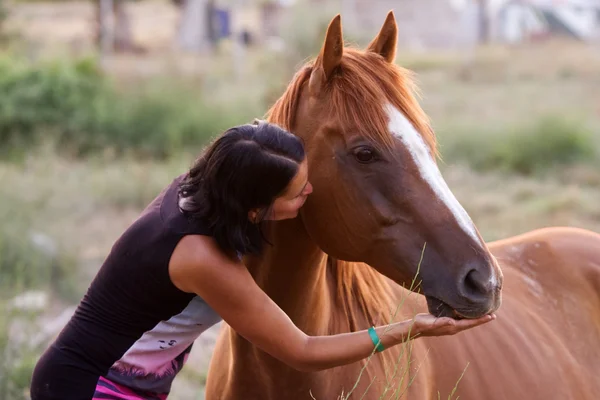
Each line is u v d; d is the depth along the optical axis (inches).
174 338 116.1
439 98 954.1
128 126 622.5
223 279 104.1
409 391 123.2
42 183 445.1
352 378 120.0
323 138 108.1
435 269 103.0
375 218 106.3
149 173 498.3
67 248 339.9
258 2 1649.9
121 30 1401.3
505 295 149.5
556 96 972.6
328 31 107.4
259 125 105.2
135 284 109.3
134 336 113.5
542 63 1338.6
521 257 158.2
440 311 104.5
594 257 155.6
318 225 111.2
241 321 105.7
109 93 649.6
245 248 104.7
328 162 108.0
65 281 305.3
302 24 787.4
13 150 565.0
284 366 117.3
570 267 154.9
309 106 110.5
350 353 104.9
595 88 1058.1
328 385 119.3
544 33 1873.8
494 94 997.8
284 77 761.0
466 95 987.3
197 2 1491.1
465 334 138.5
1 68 638.5
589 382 147.1
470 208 454.0
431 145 110.0
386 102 107.3
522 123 649.0
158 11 1772.9
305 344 105.3
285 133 104.1
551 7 1948.8
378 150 105.2
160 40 1521.9
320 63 109.7
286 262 115.3
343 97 107.3
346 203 107.7
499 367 137.4
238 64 1024.2
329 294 123.8
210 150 105.1
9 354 215.2
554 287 154.0
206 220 105.1
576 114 714.2
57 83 620.4
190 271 104.5
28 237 335.9
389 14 117.3
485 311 102.0
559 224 423.2
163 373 120.0
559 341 148.2
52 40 1226.6
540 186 514.6
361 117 105.7
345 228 109.2
